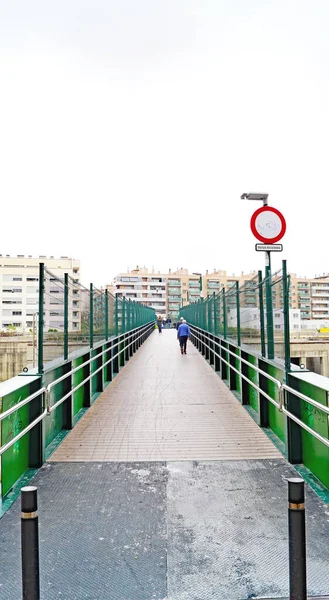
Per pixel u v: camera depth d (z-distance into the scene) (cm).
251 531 324
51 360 554
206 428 618
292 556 212
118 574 272
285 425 502
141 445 539
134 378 1091
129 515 351
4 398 389
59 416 602
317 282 14100
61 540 312
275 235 702
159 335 3300
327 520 336
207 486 409
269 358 595
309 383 407
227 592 255
